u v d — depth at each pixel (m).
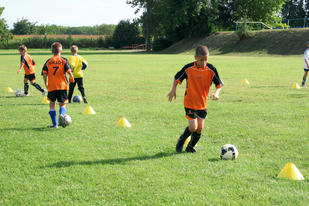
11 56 38.88
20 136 5.51
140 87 12.24
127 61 29.72
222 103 8.72
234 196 3.23
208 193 3.29
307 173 3.82
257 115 7.16
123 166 4.08
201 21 54.03
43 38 72.81
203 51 4.27
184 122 6.59
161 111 7.71
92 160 4.31
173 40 59.19
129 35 77.88
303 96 9.73
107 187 3.46
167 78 15.34
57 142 5.16
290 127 6.05
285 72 17.64
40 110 7.79
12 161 4.28
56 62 6.12
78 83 8.90
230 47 47.66
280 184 3.51
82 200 3.16
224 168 4.01
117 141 5.21
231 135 5.55
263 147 4.89
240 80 14.15
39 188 3.45
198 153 4.64
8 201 3.16
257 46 44.81
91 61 29.75
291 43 42.03
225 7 56.91
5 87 12.38
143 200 3.14
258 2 55.00
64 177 3.74
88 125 6.31
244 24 47.97
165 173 3.85
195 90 4.44
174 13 52.72
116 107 8.26
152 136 5.54
